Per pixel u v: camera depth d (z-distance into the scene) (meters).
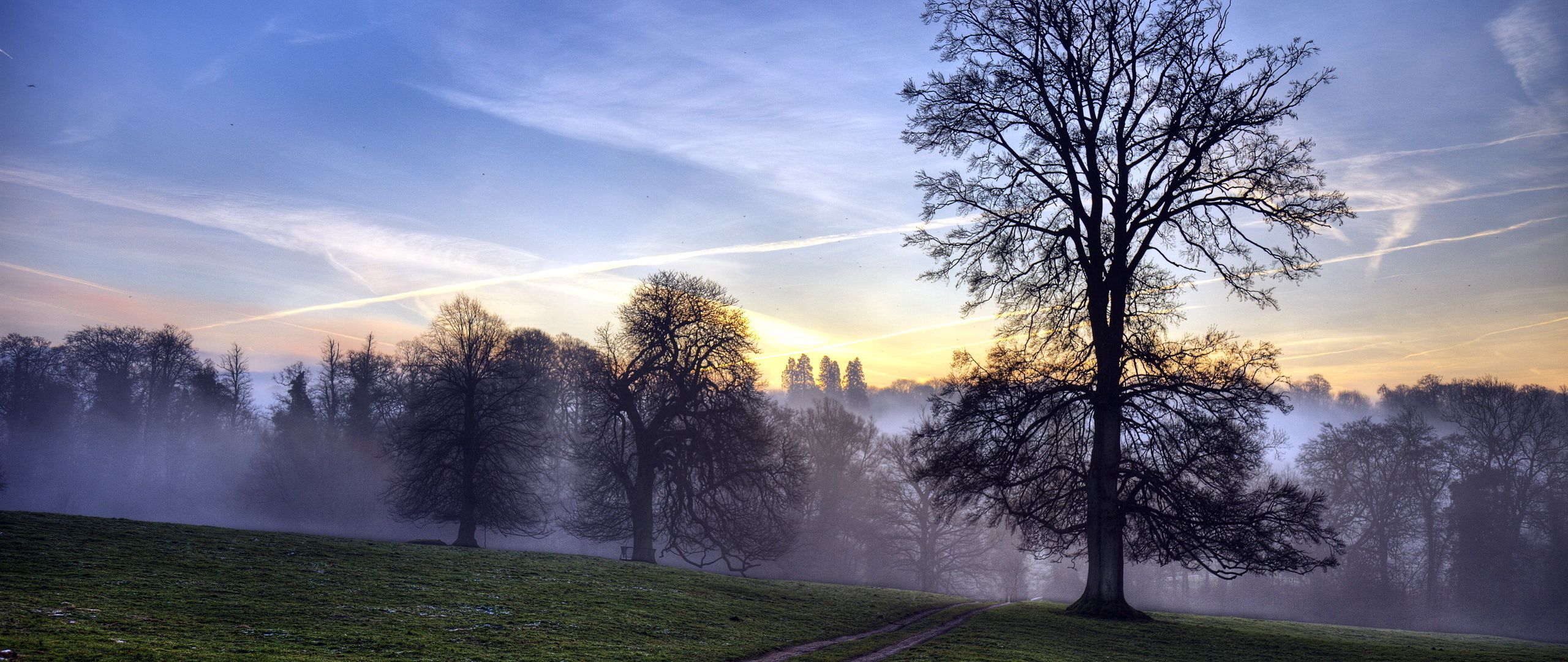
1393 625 65.38
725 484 52.25
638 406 53.28
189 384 88.75
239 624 16.20
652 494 51.19
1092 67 30.52
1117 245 29.84
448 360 54.97
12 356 85.06
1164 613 38.34
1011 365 30.41
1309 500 27.83
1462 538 65.50
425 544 43.66
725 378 52.38
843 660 19.86
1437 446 65.88
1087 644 24.08
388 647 15.55
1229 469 28.02
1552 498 65.56
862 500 77.19
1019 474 30.41
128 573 20.06
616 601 25.06
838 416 77.81
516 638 17.80
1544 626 63.03
